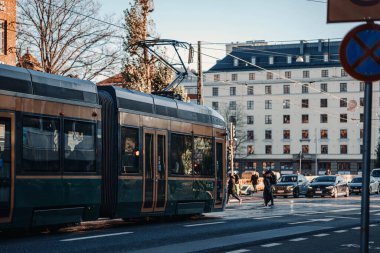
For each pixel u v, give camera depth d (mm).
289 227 18172
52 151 14695
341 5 6500
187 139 20672
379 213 26094
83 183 15680
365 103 6336
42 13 37812
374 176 60438
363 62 6391
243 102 128250
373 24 6402
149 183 18516
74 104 15523
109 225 18797
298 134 125062
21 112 13836
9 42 36000
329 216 23641
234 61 129500
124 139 17578
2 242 13461
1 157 13250
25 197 13828
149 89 40281
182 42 26562
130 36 40062
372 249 13289
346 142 121875
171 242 13859
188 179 20547
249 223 19609
